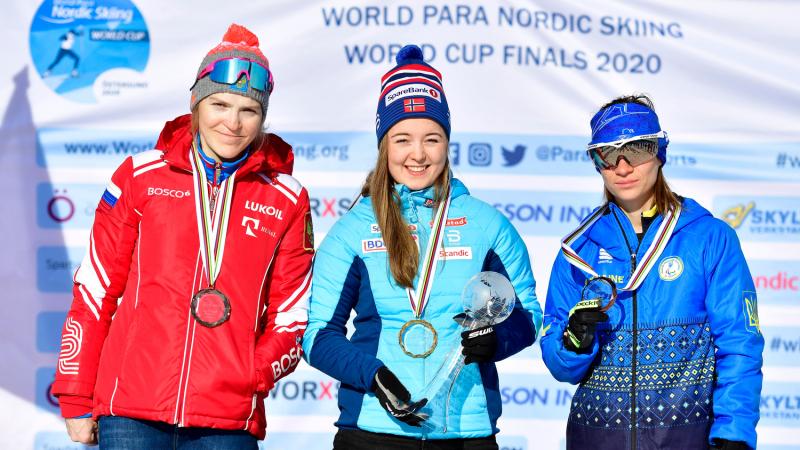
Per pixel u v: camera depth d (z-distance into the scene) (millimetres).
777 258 10719
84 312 6828
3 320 10766
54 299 10805
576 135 10781
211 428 6695
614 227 7031
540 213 10820
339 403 7004
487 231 7066
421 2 10742
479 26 10742
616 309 6793
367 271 6941
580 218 10789
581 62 10734
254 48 6930
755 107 10695
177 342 6605
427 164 7008
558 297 7172
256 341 7012
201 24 10766
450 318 6824
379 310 6875
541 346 7070
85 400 6766
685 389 6594
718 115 10734
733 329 6621
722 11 10703
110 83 10766
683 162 10742
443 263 6914
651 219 7023
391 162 7031
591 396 6812
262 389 6797
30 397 10781
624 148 6770
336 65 10773
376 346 6812
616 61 10734
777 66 10680
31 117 10750
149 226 6797
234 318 6758
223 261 6824
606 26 10719
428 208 7105
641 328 6699
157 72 10766
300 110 10781
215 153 7004
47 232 10789
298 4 10742
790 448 10680
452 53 10742
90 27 10734
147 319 6648
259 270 6938
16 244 10773
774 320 10719
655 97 10734
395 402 6340
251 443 6883
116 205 6902
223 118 6777
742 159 10719
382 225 6930
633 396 6625
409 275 6773
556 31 10742
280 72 10766
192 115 7066
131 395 6551
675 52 10719
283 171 7312
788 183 10703
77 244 10805
